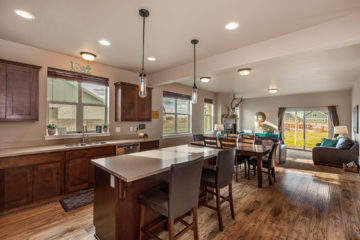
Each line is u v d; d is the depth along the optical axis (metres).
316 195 2.91
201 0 1.71
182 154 2.24
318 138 7.11
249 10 1.86
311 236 1.88
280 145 4.84
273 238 1.84
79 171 2.78
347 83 5.27
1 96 2.37
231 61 2.92
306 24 2.12
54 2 1.74
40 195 2.41
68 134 3.18
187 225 1.63
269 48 2.52
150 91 4.26
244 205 2.56
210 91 7.04
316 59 3.23
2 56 2.54
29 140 2.77
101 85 3.66
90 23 2.14
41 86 2.88
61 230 1.92
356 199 2.76
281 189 3.17
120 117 3.69
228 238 1.84
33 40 2.59
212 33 2.36
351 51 2.86
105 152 3.12
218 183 1.95
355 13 1.89
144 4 1.77
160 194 1.62
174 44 2.71
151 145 3.95
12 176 2.20
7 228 1.94
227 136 4.69
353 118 5.48
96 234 1.81
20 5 1.79
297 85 5.62
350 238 1.85
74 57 3.25
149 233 1.56
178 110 5.75
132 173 1.44
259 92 7.11
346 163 4.49
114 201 1.50
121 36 2.46
